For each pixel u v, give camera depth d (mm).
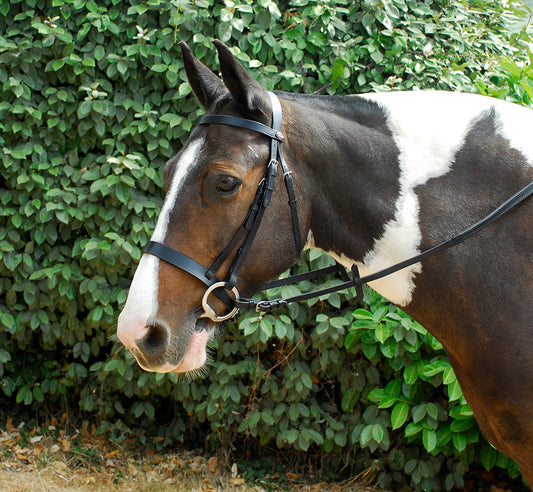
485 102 1725
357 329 2895
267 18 3109
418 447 3139
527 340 1581
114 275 3270
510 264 1601
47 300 3324
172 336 1520
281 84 3191
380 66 3234
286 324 3031
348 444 3230
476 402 1744
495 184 1636
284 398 3207
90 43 3174
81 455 3348
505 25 3686
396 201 1665
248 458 3406
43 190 3256
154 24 3227
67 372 3545
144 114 3131
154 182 3236
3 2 3184
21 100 3205
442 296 1662
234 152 1538
